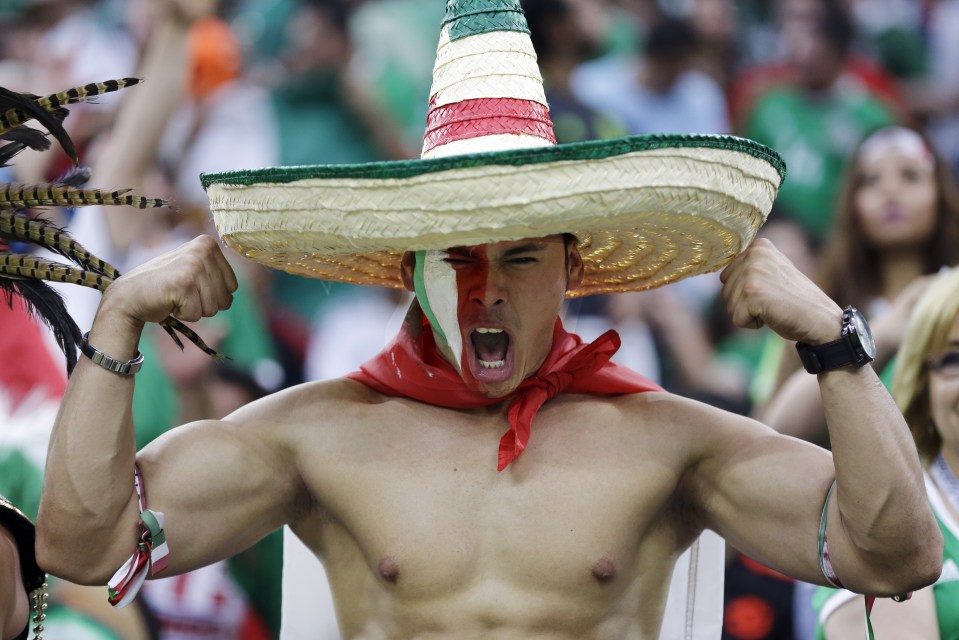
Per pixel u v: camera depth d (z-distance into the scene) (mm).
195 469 6980
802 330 6637
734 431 7254
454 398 7277
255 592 13031
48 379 11820
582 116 15727
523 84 6898
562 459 7180
